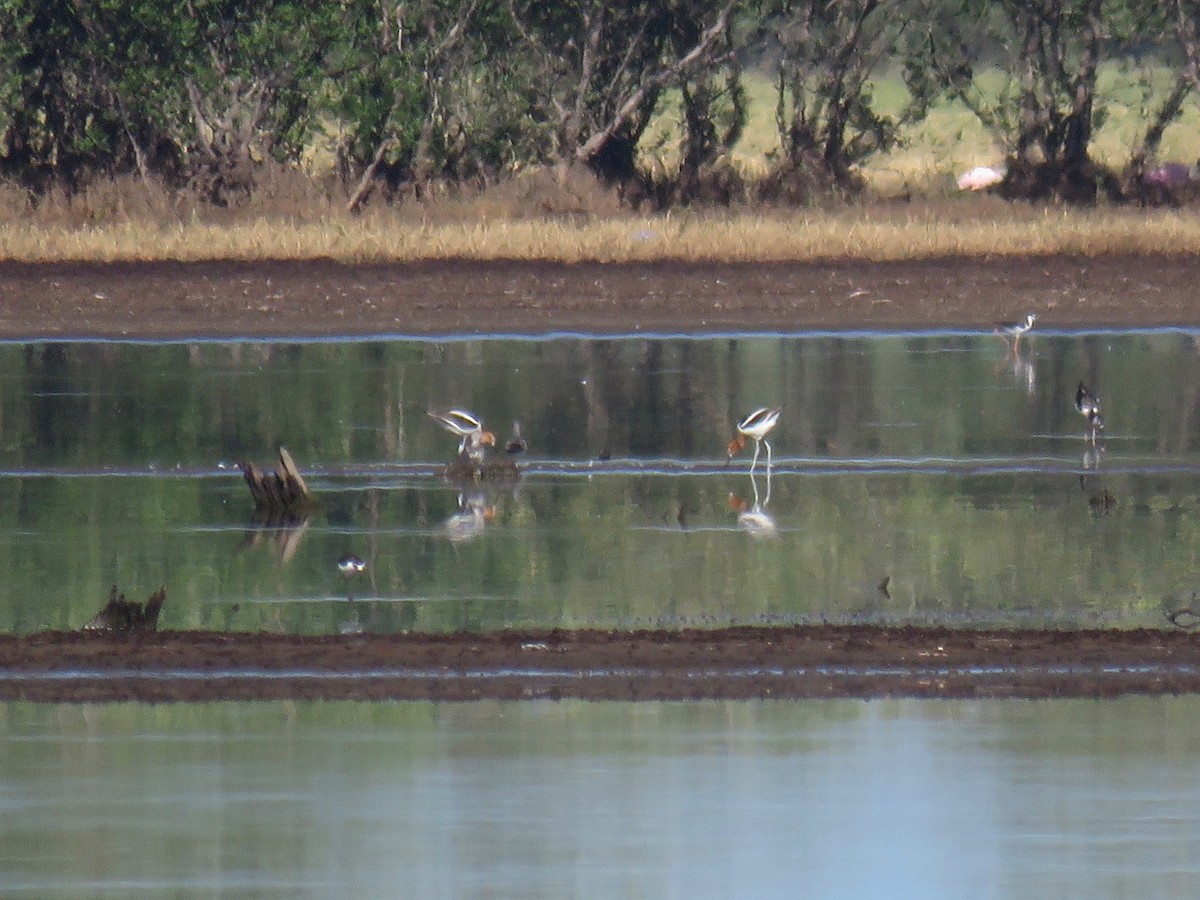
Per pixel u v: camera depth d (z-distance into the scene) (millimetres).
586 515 17531
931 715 11133
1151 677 11805
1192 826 9633
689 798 9922
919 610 13508
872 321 29703
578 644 12258
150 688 11617
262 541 16297
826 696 11477
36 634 12500
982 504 18000
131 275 30625
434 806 9859
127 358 27156
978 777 10219
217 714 11164
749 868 9164
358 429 22141
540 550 15883
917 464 20141
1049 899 8836
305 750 10617
